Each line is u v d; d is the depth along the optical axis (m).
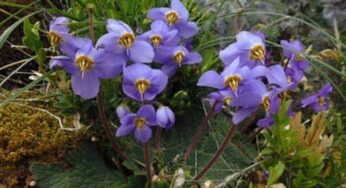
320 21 0.60
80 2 0.51
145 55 0.41
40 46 0.46
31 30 0.46
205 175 0.47
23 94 0.51
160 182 0.44
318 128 0.46
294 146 0.45
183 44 0.50
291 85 0.44
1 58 0.57
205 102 0.50
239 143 0.50
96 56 0.39
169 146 0.49
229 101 0.40
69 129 0.47
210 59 0.50
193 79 0.51
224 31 0.59
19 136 0.46
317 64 0.57
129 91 0.41
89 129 0.48
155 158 0.47
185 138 0.49
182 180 0.43
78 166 0.46
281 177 0.47
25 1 0.60
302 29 0.59
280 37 0.59
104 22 0.49
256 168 0.47
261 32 0.55
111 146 0.47
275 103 0.41
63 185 0.44
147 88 0.41
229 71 0.40
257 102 0.40
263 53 0.42
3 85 0.55
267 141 0.47
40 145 0.45
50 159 0.46
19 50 0.57
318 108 0.51
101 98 0.42
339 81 0.58
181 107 0.49
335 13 0.59
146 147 0.42
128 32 0.40
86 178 0.45
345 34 0.59
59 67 0.42
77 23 0.49
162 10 0.48
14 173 0.45
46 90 0.51
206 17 0.56
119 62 0.40
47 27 0.61
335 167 0.47
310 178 0.45
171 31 0.45
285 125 0.45
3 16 0.59
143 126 0.41
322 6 0.60
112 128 0.48
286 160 0.46
